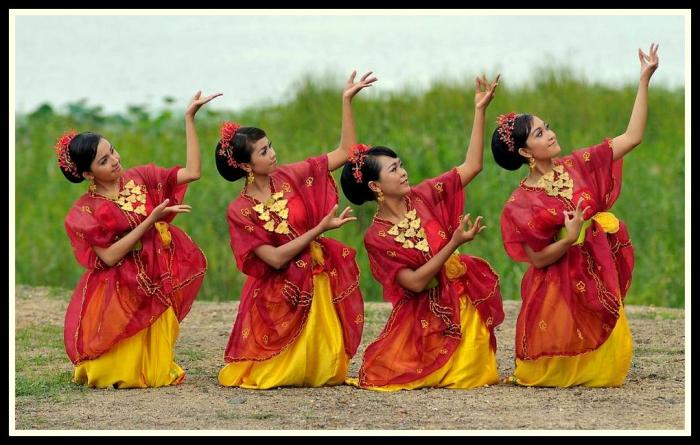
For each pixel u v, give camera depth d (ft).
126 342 81.82
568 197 78.28
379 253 79.51
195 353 94.02
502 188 130.11
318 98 158.30
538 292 79.15
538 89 157.48
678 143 144.36
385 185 79.05
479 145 80.79
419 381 79.51
